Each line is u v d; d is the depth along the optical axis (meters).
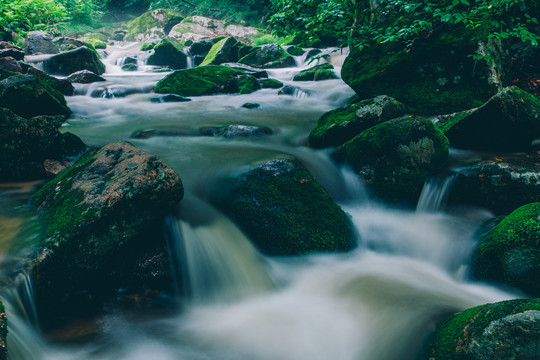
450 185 4.04
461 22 6.03
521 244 2.71
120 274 2.89
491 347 1.75
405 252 3.62
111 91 9.69
